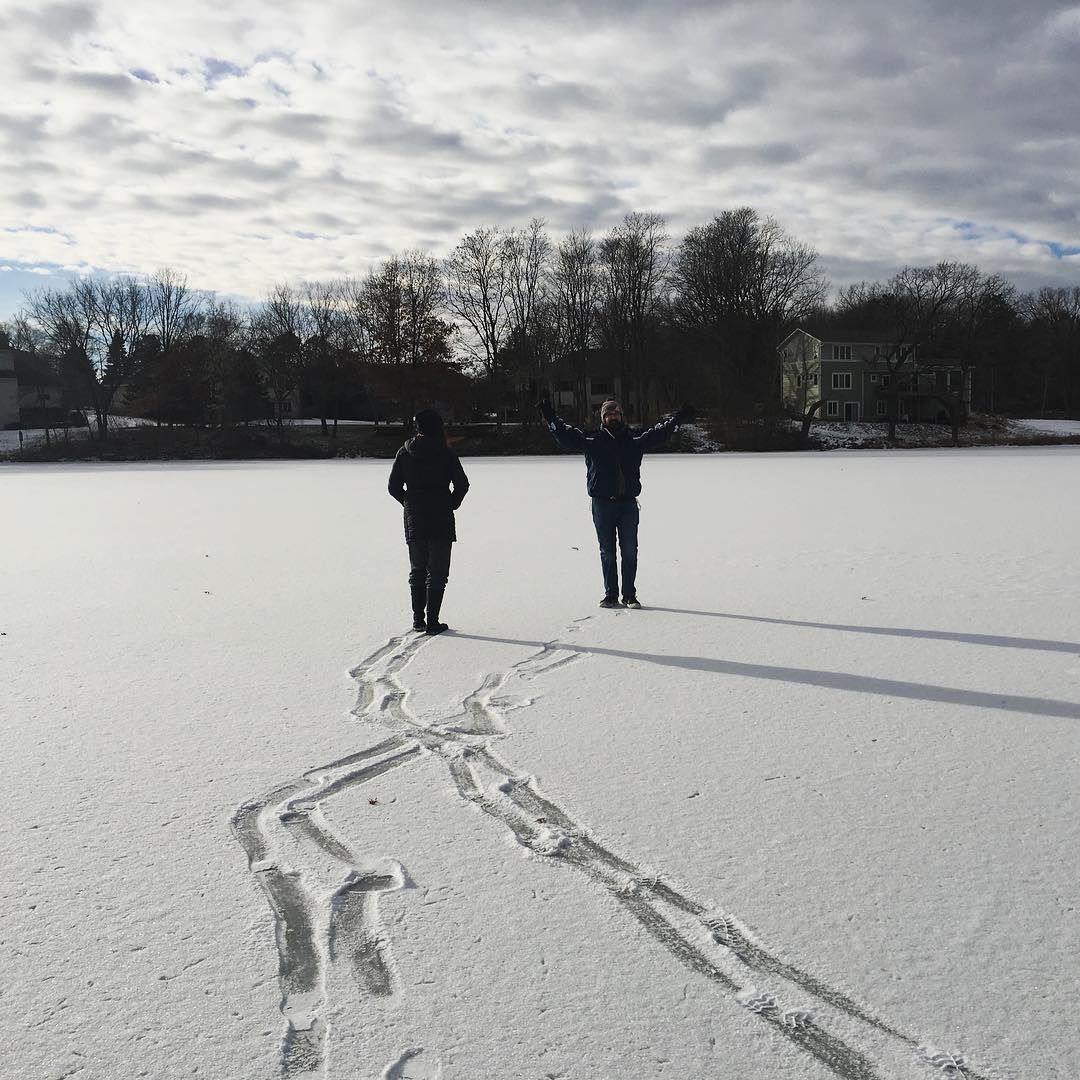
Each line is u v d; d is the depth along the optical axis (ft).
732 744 15.17
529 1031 7.93
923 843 11.46
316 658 21.50
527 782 13.61
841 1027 7.95
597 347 235.81
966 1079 7.30
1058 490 70.90
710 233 214.07
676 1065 7.50
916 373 240.12
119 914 9.95
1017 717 16.43
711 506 60.34
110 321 212.64
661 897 10.18
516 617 25.90
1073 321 304.30
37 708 17.62
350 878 10.64
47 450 190.70
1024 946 9.16
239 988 8.60
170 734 15.97
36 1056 7.70
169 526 52.70
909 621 24.58
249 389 217.36
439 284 206.80
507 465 137.49
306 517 57.31
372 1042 7.80
